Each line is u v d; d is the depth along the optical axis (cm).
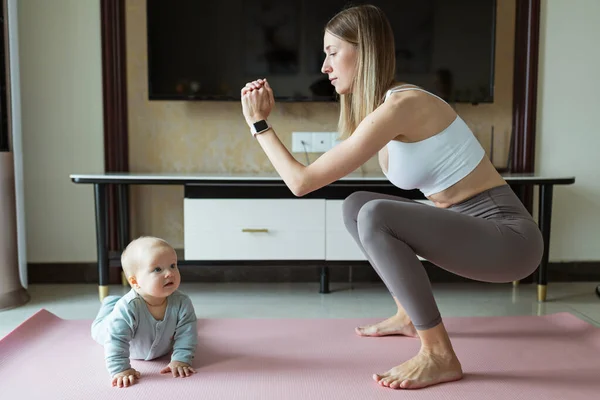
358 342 176
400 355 164
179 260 250
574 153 290
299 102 285
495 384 142
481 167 152
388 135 140
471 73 278
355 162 141
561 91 287
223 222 249
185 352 152
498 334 185
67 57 275
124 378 140
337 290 270
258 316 223
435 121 146
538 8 281
